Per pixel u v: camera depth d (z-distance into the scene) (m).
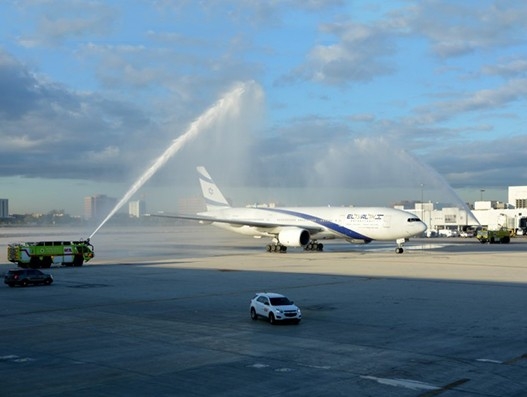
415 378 20.14
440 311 34.62
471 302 38.06
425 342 26.09
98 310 35.94
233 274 56.56
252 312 32.66
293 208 89.44
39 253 64.94
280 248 87.56
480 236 116.69
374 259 73.25
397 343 25.89
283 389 18.86
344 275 54.78
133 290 45.47
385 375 20.53
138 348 25.14
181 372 21.06
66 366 22.02
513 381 19.73
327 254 82.88
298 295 41.88
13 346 25.67
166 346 25.52
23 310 36.00
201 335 27.97
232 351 24.48
